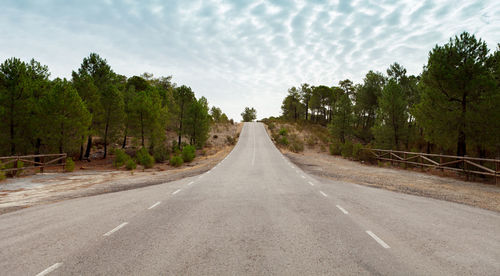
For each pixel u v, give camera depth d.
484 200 8.27
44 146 23.17
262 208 6.96
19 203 7.91
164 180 12.85
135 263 3.65
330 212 6.53
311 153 35.56
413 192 9.56
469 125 13.94
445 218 6.02
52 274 3.35
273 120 91.94
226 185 10.98
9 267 3.56
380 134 25.12
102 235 4.86
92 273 3.36
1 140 19.36
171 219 5.93
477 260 3.77
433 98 15.34
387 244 4.38
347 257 3.84
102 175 15.33
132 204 7.51
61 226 5.44
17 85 19.66
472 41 14.20
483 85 13.54
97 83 29.77
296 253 3.99
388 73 35.75
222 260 3.74
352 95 68.62
